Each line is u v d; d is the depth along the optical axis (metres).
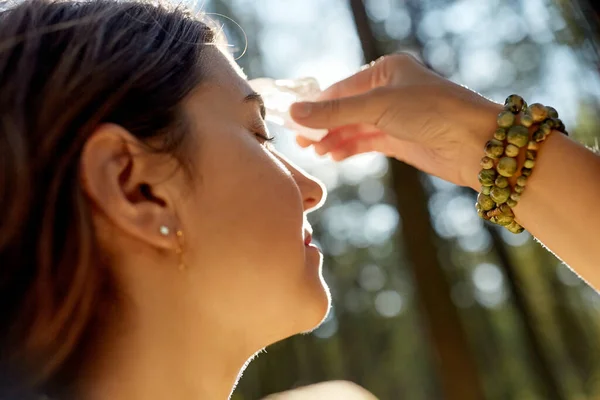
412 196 2.26
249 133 0.45
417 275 2.19
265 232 0.43
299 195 0.45
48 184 0.40
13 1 0.44
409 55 0.58
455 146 0.54
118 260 0.41
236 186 0.43
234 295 0.42
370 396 2.21
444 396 2.08
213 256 0.42
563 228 0.50
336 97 0.59
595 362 3.05
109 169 0.41
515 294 2.70
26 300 0.39
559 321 3.07
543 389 2.64
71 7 0.44
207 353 0.42
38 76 0.41
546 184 0.50
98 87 0.42
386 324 4.14
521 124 0.51
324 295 0.45
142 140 0.42
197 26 0.47
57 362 0.39
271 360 3.24
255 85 0.58
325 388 2.20
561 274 3.15
